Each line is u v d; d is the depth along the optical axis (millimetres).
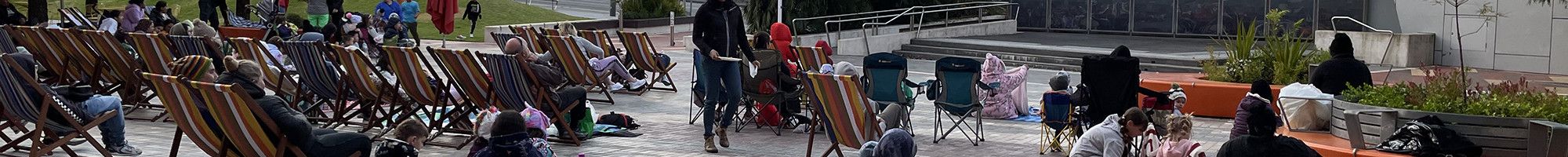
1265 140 7781
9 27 14023
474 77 11617
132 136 11719
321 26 32594
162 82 7738
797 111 12750
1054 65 26156
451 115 11961
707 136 11547
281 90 12570
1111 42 29547
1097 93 11180
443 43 31016
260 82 9453
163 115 13062
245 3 35531
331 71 12352
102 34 13562
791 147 11883
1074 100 11492
